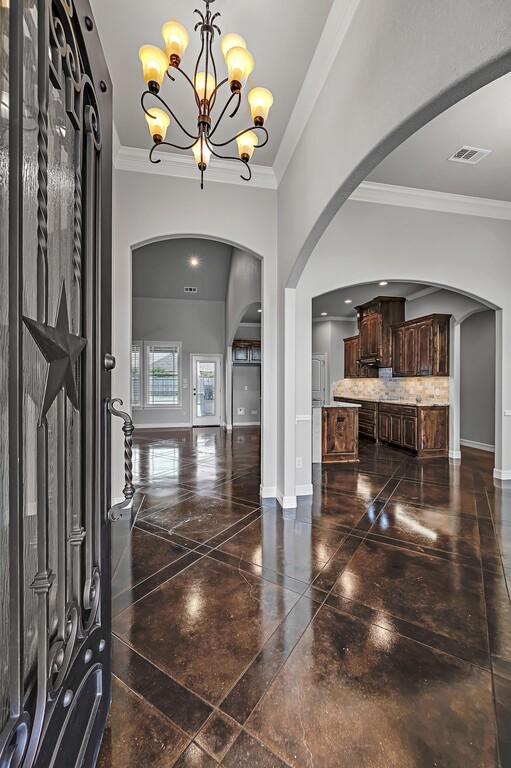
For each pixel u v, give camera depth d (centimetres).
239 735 129
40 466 71
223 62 258
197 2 211
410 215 418
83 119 99
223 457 602
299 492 401
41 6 69
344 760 121
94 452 102
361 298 744
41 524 71
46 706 72
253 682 152
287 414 367
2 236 60
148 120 268
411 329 667
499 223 442
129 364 366
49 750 73
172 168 367
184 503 375
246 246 386
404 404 657
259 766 119
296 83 266
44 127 70
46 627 71
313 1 208
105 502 114
